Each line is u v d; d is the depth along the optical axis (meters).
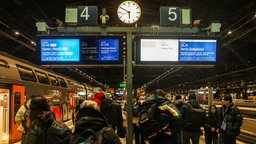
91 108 3.26
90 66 9.54
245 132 14.91
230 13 25.50
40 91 16.03
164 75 44.47
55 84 19.72
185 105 8.20
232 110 7.97
